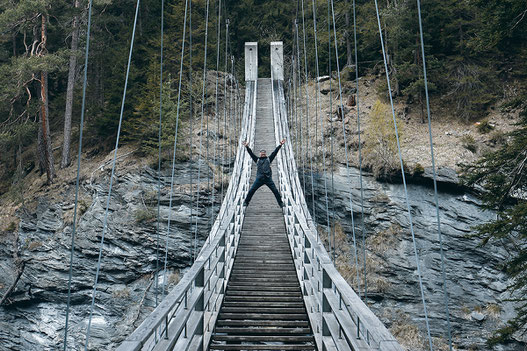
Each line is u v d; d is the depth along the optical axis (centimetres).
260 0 4481
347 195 2119
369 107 2569
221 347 575
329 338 514
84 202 2139
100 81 3284
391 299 1805
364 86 2841
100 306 1928
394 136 2111
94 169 2338
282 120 2405
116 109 2603
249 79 3544
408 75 2531
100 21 3086
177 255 1981
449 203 1892
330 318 511
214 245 633
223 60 3647
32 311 1980
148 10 3438
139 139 2325
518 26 1402
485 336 1619
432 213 1905
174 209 2058
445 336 1670
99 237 1998
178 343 439
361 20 2886
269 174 1063
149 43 2958
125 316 1900
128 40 2948
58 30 3038
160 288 1934
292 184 1303
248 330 633
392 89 2656
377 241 1944
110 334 1883
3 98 2311
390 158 2034
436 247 1836
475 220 1812
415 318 1739
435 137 2198
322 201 2202
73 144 2945
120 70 2697
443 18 2473
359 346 358
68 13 2536
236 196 1209
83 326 1911
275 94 3209
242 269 896
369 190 2062
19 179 2369
